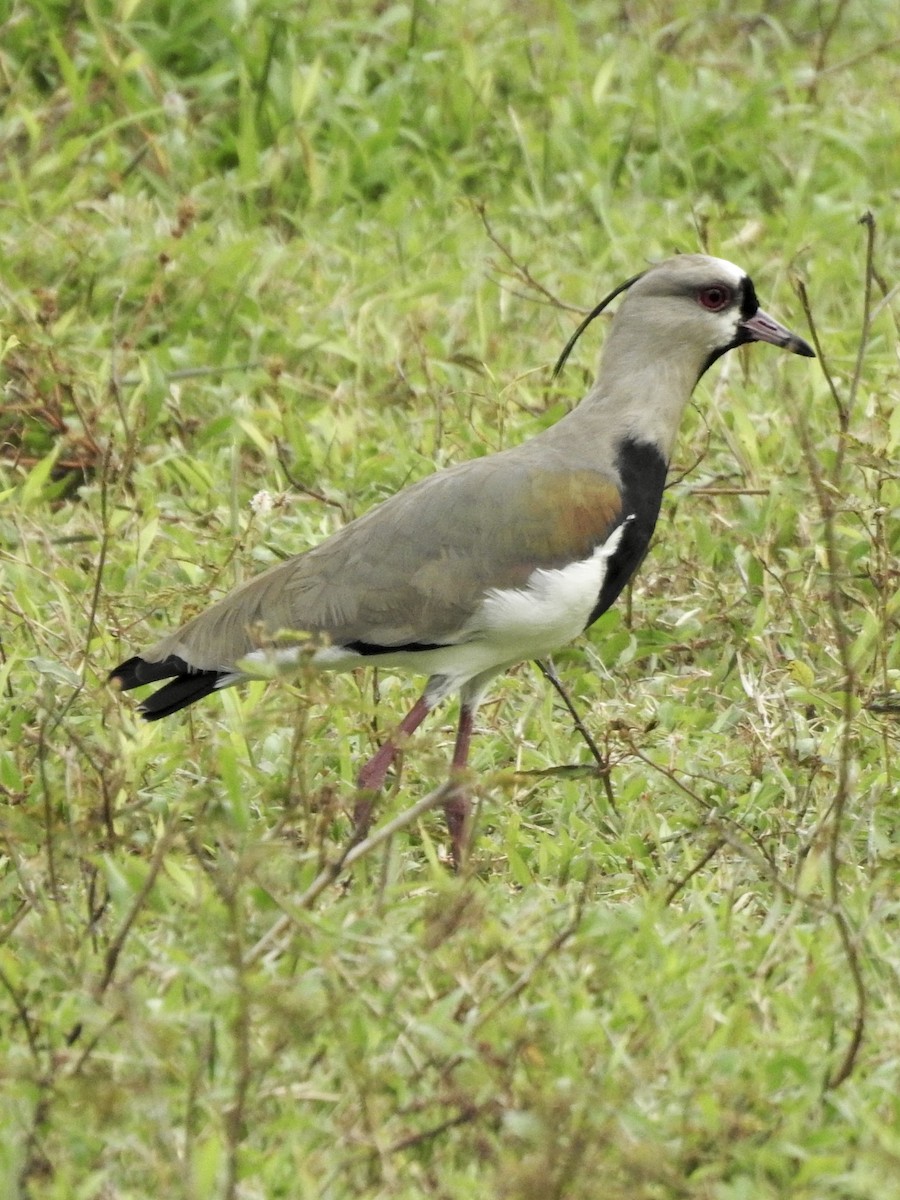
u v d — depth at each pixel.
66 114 17.75
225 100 18.39
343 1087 8.64
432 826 11.64
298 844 10.84
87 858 9.85
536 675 12.95
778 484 13.80
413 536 11.18
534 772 11.06
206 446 14.88
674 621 13.45
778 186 18.88
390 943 9.12
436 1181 8.18
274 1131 8.38
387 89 18.80
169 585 13.26
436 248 17.33
